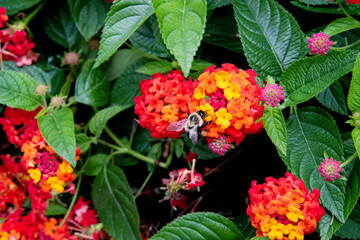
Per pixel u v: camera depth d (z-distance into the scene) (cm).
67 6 44
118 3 34
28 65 43
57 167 39
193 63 39
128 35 34
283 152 34
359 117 34
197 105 35
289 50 36
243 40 36
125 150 43
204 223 37
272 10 36
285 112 37
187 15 32
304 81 35
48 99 42
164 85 36
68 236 43
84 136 42
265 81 36
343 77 38
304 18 40
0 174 45
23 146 39
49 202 44
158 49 41
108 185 42
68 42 44
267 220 33
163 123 36
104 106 44
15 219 43
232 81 34
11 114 41
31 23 44
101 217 42
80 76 43
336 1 36
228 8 41
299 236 33
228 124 34
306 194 34
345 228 38
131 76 42
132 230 41
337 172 34
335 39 38
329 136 35
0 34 42
